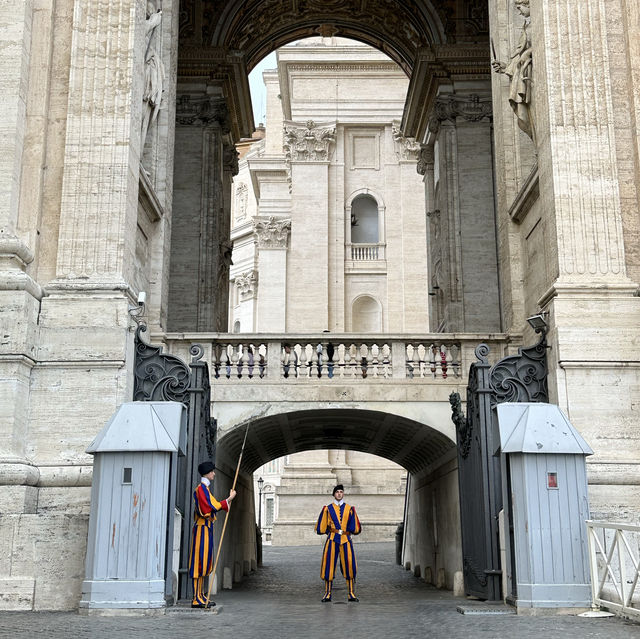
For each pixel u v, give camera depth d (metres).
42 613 9.48
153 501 9.46
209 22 24.53
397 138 44.34
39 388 11.21
